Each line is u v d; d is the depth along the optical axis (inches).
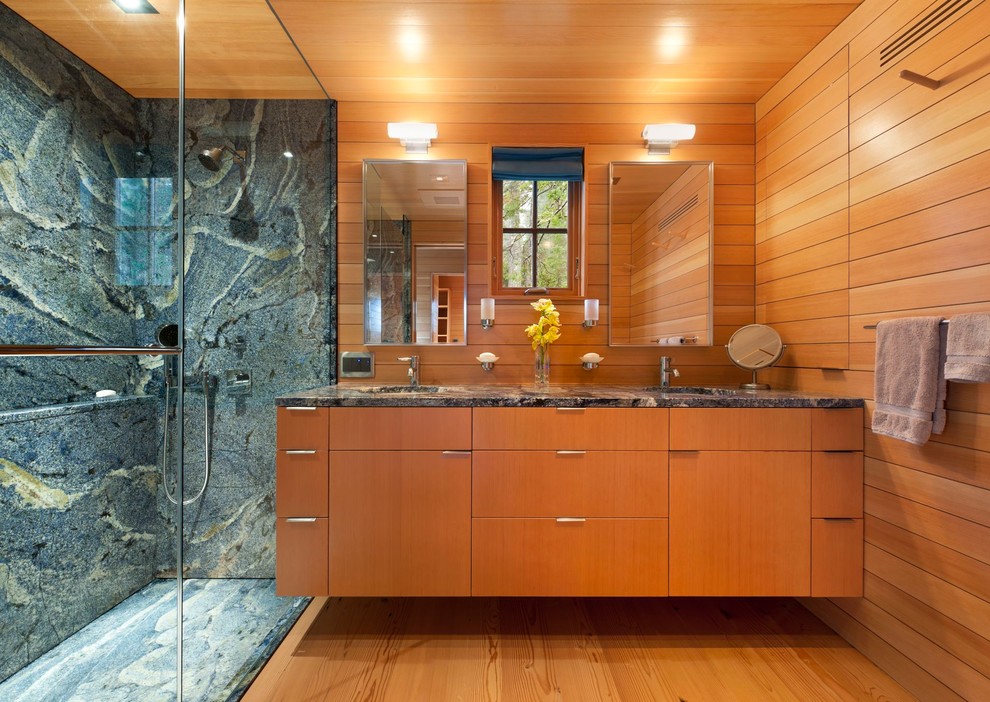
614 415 62.5
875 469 60.1
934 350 49.3
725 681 55.5
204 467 69.0
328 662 58.5
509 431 62.4
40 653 49.0
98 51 51.5
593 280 87.5
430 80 80.3
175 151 59.6
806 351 73.4
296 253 79.7
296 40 69.7
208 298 67.7
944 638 50.1
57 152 47.9
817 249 70.6
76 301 49.8
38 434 48.4
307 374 80.7
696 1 62.3
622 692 53.5
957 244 48.3
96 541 54.6
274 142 76.2
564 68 77.2
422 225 86.0
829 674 57.1
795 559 62.1
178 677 51.9
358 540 62.0
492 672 56.7
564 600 73.7
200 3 62.2
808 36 69.0
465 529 62.2
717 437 62.6
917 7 53.1
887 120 57.5
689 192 86.7
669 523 62.4
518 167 86.6
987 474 46.1
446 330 86.0
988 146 45.3
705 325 86.4
